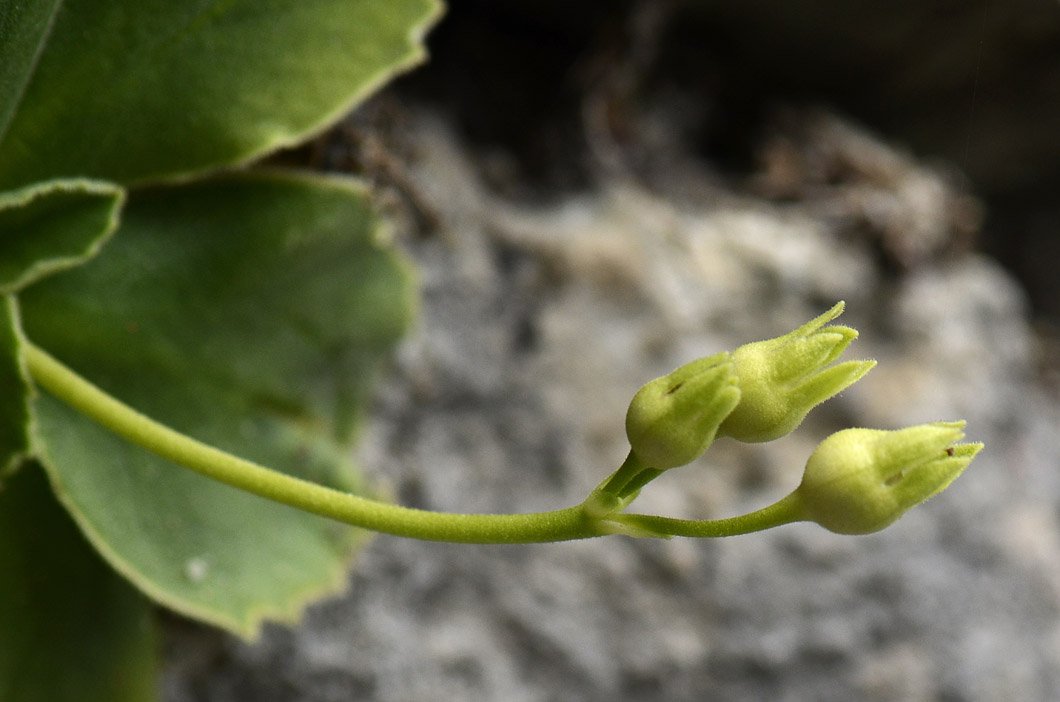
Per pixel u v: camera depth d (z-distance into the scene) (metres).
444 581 0.30
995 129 0.38
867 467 0.24
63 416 0.26
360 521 0.25
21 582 0.27
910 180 0.35
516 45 0.33
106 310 0.27
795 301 0.33
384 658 0.29
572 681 0.30
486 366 0.30
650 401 0.24
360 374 0.28
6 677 0.27
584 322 0.31
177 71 0.26
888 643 0.32
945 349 0.34
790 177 0.35
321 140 0.28
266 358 0.28
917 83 0.36
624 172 0.33
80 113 0.26
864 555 0.32
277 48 0.26
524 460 0.30
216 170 0.26
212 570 0.27
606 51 0.32
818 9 0.33
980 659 0.33
